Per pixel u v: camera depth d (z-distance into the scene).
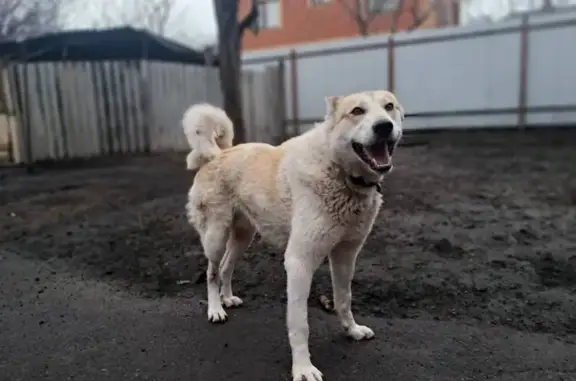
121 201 4.43
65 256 2.96
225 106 6.05
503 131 8.48
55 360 1.72
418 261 2.62
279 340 1.83
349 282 1.81
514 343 1.76
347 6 13.79
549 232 3.10
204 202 2.03
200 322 2.01
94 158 7.08
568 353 1.69
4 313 2.14
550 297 2.13
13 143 6.51
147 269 2.69
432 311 2.05
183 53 8.79
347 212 1.57
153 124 7.62
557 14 7.88
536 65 8.12
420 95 9.10
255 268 2.63
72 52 8.53
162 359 1.71
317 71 9.71
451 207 3.86
